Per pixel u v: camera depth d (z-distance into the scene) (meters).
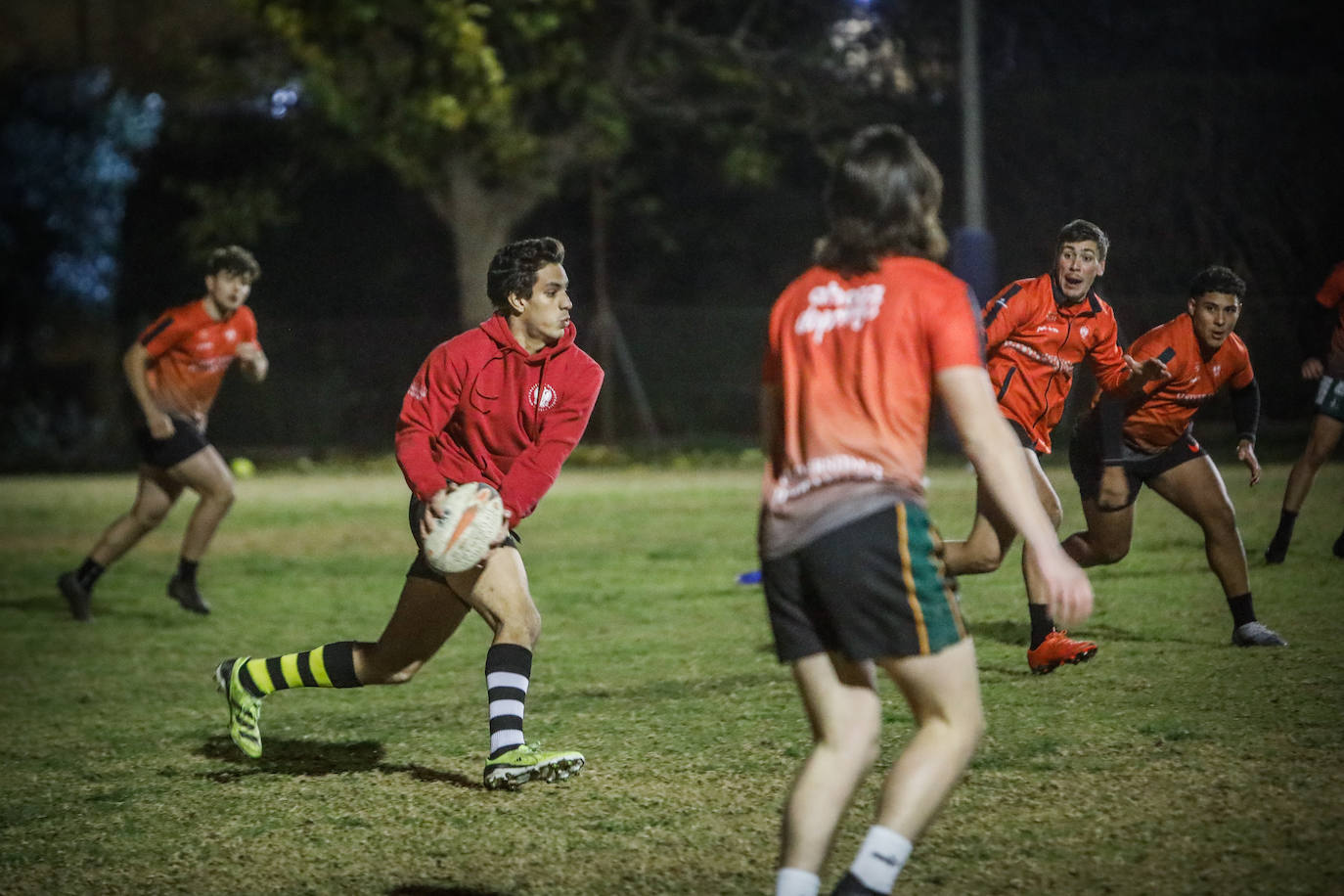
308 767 15.88
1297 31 70.44
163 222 80.00
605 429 72.50
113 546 27.25
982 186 63.41
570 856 12.39
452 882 11.90
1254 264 64.50
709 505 45.12
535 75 66.12
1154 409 19.39
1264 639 19.55
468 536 13.57
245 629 25.94
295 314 81.44
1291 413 60.00
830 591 9.55
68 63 77.56
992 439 9.40
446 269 81.94
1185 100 66.00
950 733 9.61
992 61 73.06
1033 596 18.64
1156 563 27.83
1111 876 11.17
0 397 79.31
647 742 16.11
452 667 21.72
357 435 75.62
